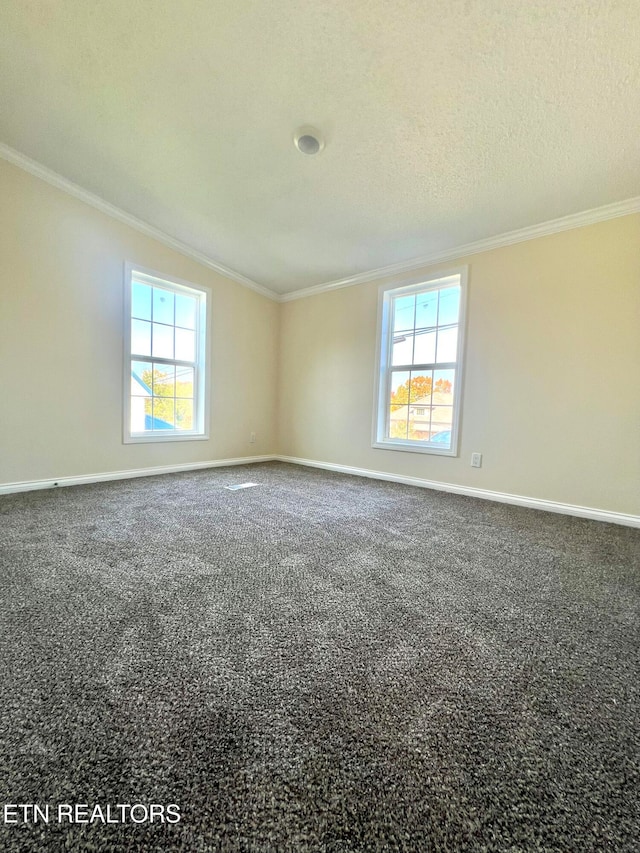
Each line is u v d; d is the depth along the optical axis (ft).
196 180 8.85
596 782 2.32
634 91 5.36
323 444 14.30
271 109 6.58
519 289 9.37
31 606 4.19
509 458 9.63
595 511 8.37
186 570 5.23
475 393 10.18
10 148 8.38
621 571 5.55
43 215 9.18
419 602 4.53
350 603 4.46
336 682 3.14
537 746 2.57
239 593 4.62
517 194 7.95
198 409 13.38
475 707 2.91
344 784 2.27
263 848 1.94
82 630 3.76
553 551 6.31
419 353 11.78
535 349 9.16
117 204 10.22
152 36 5.57
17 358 8.96
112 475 10.99
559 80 5.37
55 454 9.77
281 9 4.99
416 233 9.95
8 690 2.93
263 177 8.43
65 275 9.65
